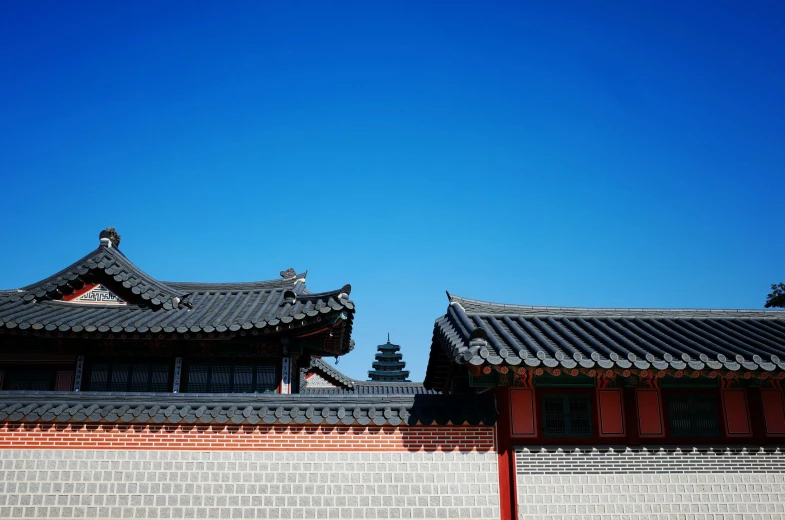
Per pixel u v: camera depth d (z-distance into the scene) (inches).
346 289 565.3
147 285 617.0
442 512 469.7
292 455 473.4
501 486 478.3
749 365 454.6
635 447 497.7
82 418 468.8
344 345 705.6
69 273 615.5
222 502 463.8
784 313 629.9
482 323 526.6
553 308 595.5
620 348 482.0
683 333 556.4
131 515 460.1
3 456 467.8
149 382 592.4
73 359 599.2
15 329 548.1
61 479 465.1
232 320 565.6
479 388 500.4
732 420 514.0
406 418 475.5
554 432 495.2
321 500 466.3
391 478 472.4
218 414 471.2
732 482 497.4
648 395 513.7
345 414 474.6
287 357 598.9
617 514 482.3
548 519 476.1
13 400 483.5
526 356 438.3
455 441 483.5
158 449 471.8
